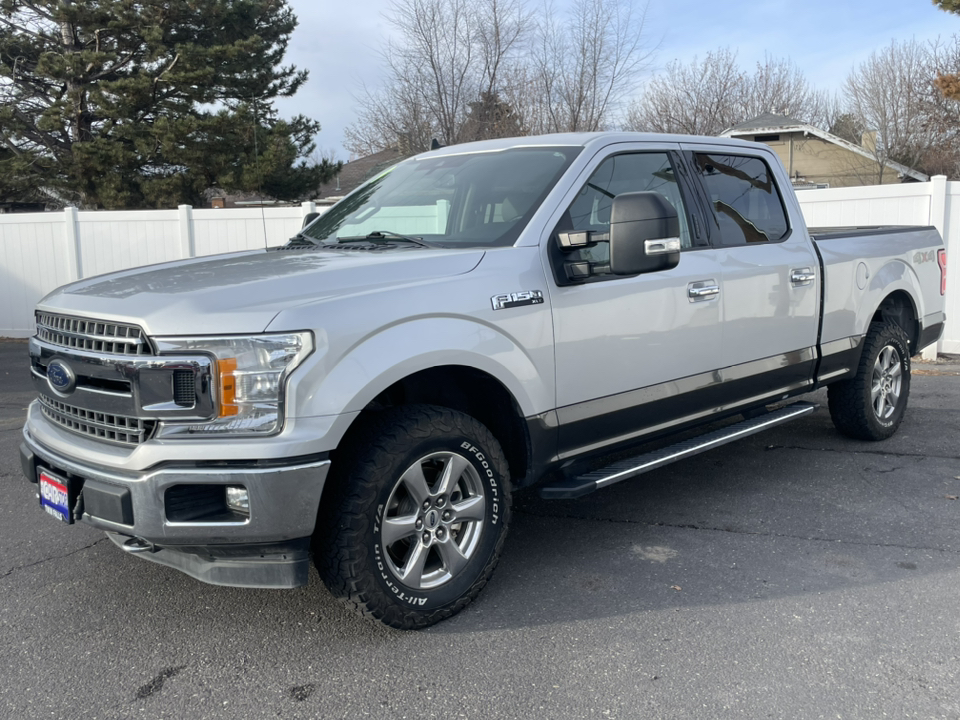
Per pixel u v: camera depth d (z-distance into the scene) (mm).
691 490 5039
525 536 4359
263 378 2859
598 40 21797
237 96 22797
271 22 23484
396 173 4762
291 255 3818
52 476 3254
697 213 4477
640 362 4039
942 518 4500
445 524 3361
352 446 3152
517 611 3488
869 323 5629
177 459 2842
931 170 33344
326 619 3439
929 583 3695
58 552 4180
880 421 5875
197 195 21812
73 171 21250
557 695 2854
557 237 3760
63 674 3027
